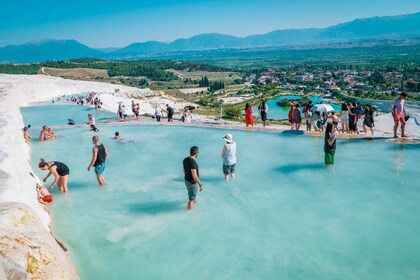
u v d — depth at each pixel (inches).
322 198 431.2
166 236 352.5
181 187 488.4
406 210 390.3
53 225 379.2
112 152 684.7
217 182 498.0
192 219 388.2
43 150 714.8
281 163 570.9
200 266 299.6
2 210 283.7
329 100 5615.2
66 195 463.8
